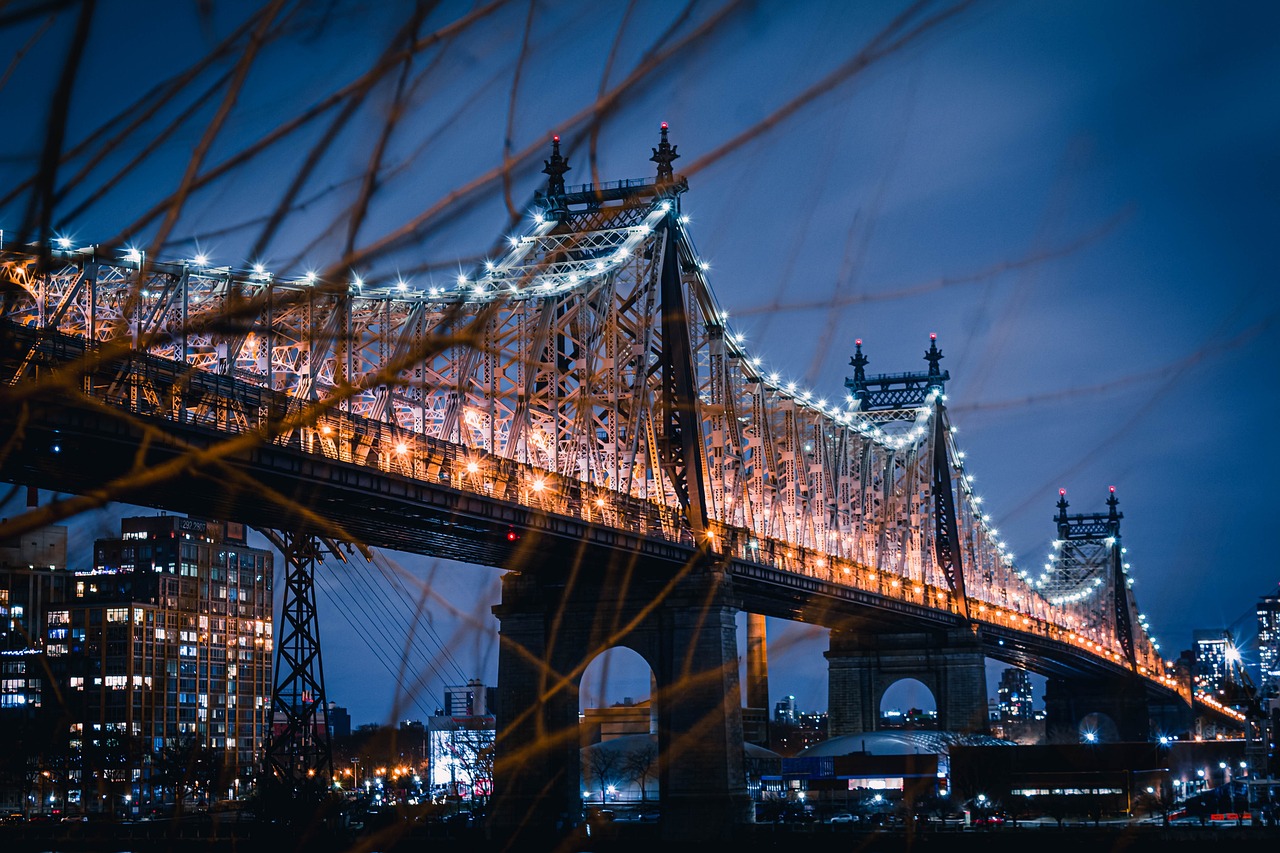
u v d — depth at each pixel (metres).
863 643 181.38
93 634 195.00
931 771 150.38
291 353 69.31
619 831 110.19
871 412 197.38
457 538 93.31
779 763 155.88
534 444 97.50
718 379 122.31
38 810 163.88
